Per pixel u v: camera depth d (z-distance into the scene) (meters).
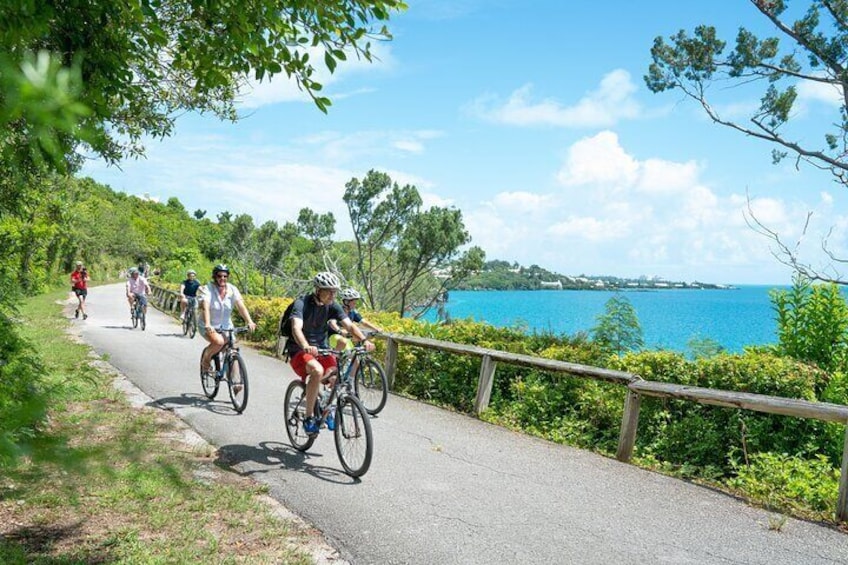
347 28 3.97
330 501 5.56
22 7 1.86
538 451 7.48
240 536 4.73
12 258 7.84
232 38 3.87
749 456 7.22
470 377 10.53
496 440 7.95
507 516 5.35
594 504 5.71
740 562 4.58
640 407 8.20
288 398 7.20
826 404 5.65
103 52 3.15
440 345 10.39
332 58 3.98
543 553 4.66
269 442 7.38
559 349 10.16
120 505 5.06
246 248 39.41
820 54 13.74
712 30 15.01
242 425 8.09
